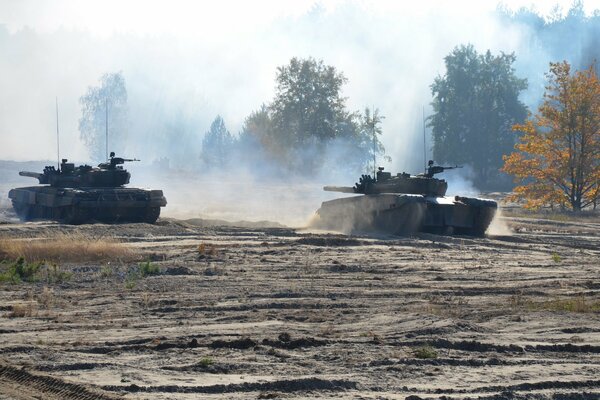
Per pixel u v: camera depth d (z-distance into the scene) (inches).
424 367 1393.9
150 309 1999.3
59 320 1836.9
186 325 1772.9
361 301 2155.5
